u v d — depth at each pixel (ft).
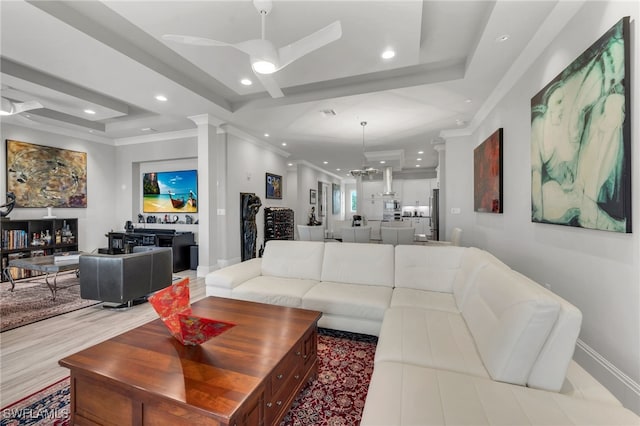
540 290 4.30
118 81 10.88
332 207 41.52
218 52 9.16
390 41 8.51
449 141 17.53
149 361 4.51
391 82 11.68
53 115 15.60
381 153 24.14
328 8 7.11
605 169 5.36
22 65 10.80
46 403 5.59
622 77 4.96
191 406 3.53
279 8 7.08
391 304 7.54
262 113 14.56
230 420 3.34
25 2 6.60
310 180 32.12
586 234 6.19
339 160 29.01
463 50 9.70
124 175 20.58
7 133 15.31
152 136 19.33
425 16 7.92
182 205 19.43
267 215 21.65
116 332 8.72
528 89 8.98
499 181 11.21
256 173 20.44
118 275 10.08
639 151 4.77
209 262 15.57
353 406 5.49
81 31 7.78
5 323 9.29
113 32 8.63
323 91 12.77
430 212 32.58
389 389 3.86
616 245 5.34
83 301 11.44
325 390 5.96
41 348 7.73
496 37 8.02
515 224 10.02
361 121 15.79
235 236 17.83
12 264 11.79
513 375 3.97
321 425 5.01
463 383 3.94
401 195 34.06
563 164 6.74
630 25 4.92
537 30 7.64
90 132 18.49
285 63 6.96
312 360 6.20
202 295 12.50
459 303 7.06
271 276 10.36
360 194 31.91
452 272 8.47
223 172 16.81
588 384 4.00
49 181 16.98
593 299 5.98
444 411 3.38
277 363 4.49
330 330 8.93
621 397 5.21
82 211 18.72
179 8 7.08
